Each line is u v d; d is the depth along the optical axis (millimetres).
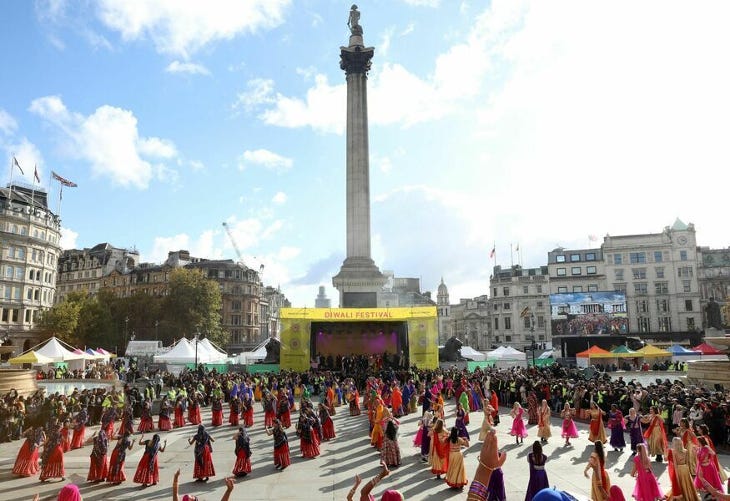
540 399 31750
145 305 105750
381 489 15484
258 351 60656
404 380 40375
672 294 107000
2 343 76062
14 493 15867
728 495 9297
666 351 52594
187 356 54000
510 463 18406
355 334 59219
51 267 101688
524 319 123688
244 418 28547
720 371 33188
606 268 111938
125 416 18375
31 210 96875
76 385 45469
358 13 70500
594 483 10586
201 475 17016
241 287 137250
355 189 63969
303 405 21891
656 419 18797
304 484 16406
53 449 17469
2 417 25062
